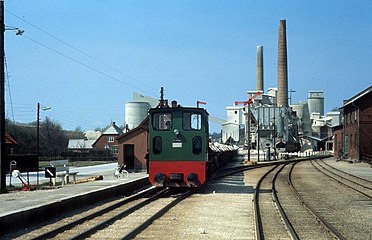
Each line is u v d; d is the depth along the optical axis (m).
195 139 22.20
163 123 22.42
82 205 17.19
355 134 58.53
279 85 110.44
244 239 11.21
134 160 43.16
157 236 11.38
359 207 17.42
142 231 12.02
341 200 19.67
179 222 13.59
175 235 11.57
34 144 76.44
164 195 22.05
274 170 43.22
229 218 14.61
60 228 12.03
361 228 12.84
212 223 13.54
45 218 14.05
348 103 59.81
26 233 11.98
